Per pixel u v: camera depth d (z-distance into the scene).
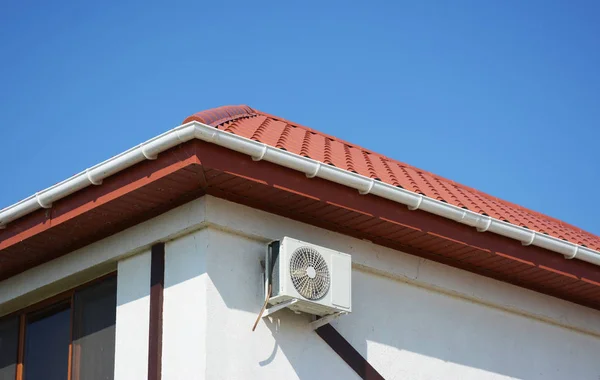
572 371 11.52
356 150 11.81
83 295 10.27
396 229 9.80
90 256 9.93
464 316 10.77
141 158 8.63
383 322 10.09
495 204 12.26
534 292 11.39
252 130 10.04
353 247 9.98
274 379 9.07
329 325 9.62
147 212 9.38
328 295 9.21
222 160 8.59
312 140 11.06
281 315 9.32
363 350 9.83
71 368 10.04
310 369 9.36
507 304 11.08
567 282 11.10
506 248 10.38
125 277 9.64
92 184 9.04
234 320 8.96
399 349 10.10
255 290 9.20
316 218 9.65
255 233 9.29
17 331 10.84
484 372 10.68
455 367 10.46
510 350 11.02
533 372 11.12
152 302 9.21
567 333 11.69
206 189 8.99
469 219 9.94
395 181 9.98
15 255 10.13
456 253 10.38
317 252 9.27
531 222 11.61
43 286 10.32
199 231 9.14
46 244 9.92
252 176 8.77
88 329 10.07
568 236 11.67
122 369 9.29
